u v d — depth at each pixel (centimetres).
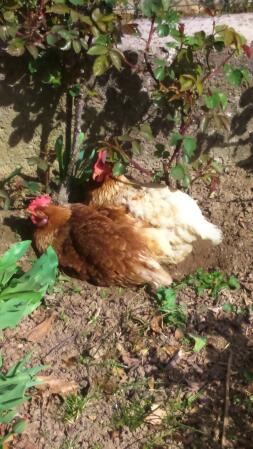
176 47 135
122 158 134
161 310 128
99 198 141
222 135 153
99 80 146
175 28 139
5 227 145
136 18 156
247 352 123
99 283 133
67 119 150
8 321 103
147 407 114
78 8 131
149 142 153
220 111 146
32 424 111
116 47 136
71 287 133
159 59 136
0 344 123
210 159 146
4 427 110
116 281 132
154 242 133
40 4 129
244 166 157
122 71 144
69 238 136
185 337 125
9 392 98
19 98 147
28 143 153
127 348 123
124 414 112
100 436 110
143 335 125
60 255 136
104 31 129
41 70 142
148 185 140
